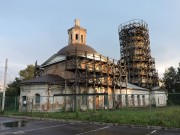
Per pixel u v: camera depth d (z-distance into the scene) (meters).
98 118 18.62
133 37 62.81
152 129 14.36
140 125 15.59
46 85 30.02
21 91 32.03
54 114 23.48
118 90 40.72
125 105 41.06
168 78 62.75
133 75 58.81
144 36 63.28
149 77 60.28
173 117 17.52
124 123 16.61
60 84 31.44
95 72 35.06
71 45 38.94
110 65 37.91
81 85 33.22
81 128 14.86
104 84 35.69
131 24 64.00
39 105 29.83
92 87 34.78
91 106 34.09
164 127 14.58
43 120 20.78
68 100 31.72
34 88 30.75
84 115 20.66
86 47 39.12
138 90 46.94
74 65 31.94
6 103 33.19
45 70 38.41
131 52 61.69
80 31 42.50
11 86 50.31
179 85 60.19
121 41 65.50
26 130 13.78
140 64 59.94
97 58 36.31
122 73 40.94
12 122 18.86
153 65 62.41
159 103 53.53
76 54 32.12
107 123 17.20
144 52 61.97
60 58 34.94
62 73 34.41
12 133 12.49
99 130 13.86
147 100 50.03
